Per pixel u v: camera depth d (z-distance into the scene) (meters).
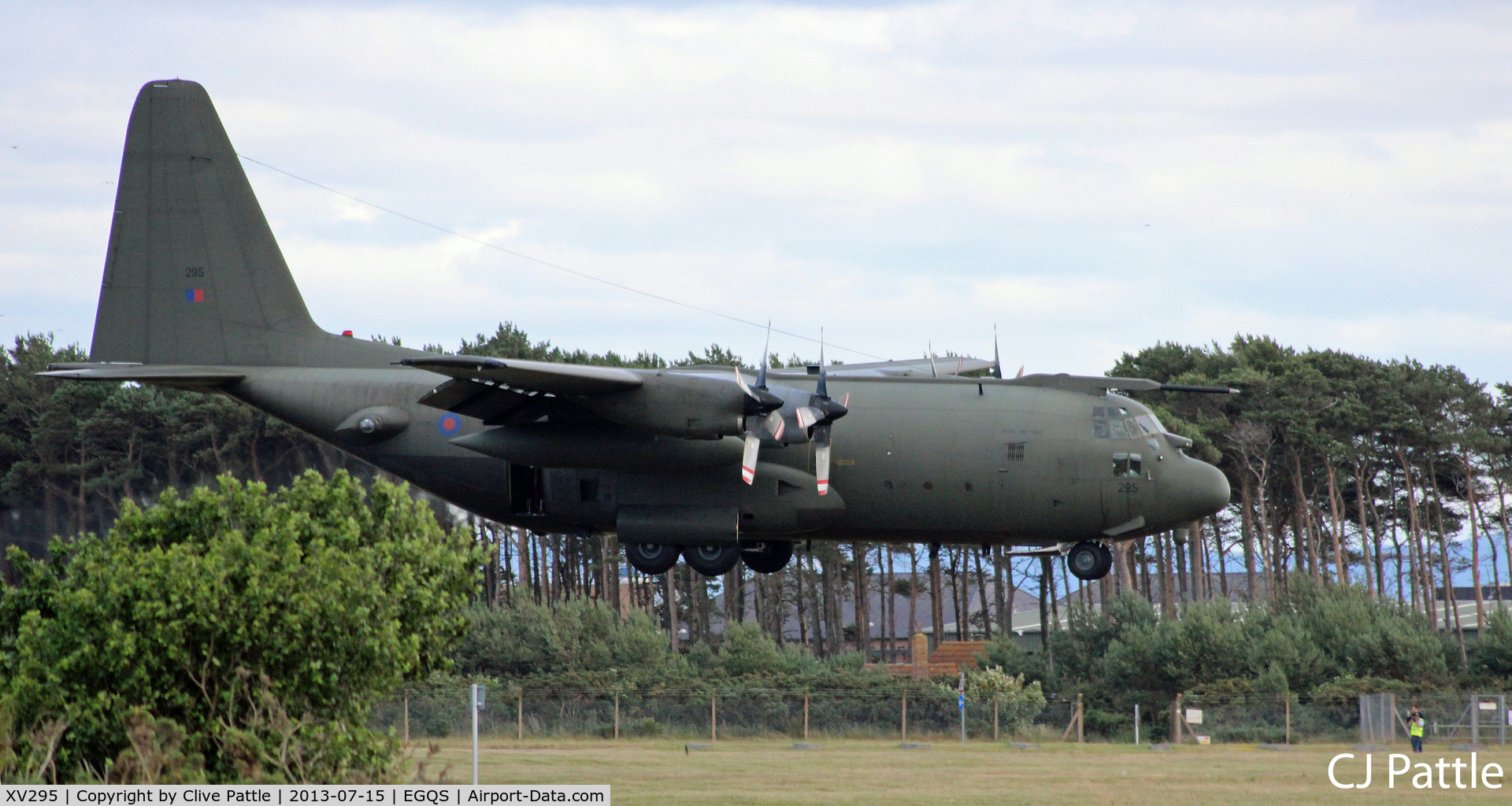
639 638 61.78
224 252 34.25
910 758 39.03
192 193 34.47
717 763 36.47
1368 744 45.38
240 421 66.06
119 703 17.92
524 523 32.66
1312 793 29.78
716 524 30.53
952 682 57.97
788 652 63.62
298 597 18.09
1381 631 57.38
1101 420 30.03
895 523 30.86
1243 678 54.50
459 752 40.25
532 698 54.44
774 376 31.27
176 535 20.42
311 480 21.27
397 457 32.09
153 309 34.19
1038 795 29.17
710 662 62.50
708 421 27.83
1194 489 29.92
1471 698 46.88
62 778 18.20
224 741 18.00
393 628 19.00
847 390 30.80
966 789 30.14
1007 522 30.42
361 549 19.75
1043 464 29.81
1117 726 51.97
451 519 53.19
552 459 29.59
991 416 30.22
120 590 18.00
